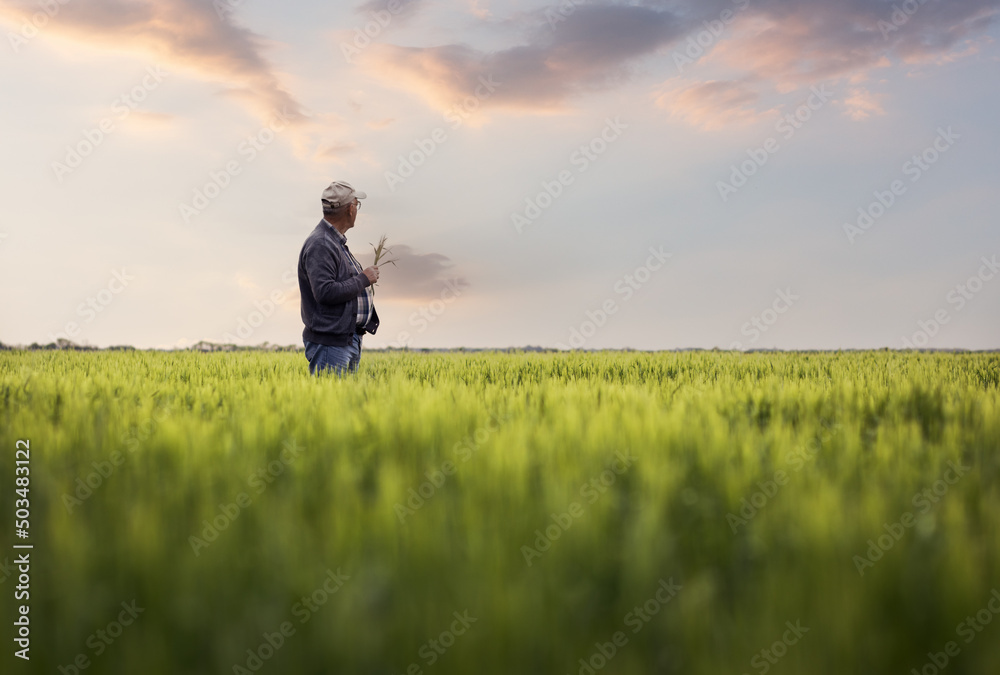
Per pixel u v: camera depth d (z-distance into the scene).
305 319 7.39
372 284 7.39
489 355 14.97
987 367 9.61
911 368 9.45
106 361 11.19
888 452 3.04
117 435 3.23
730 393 5.13
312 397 4.53
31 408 4.29
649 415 3.54
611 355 14.13
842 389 5.25
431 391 4.91
